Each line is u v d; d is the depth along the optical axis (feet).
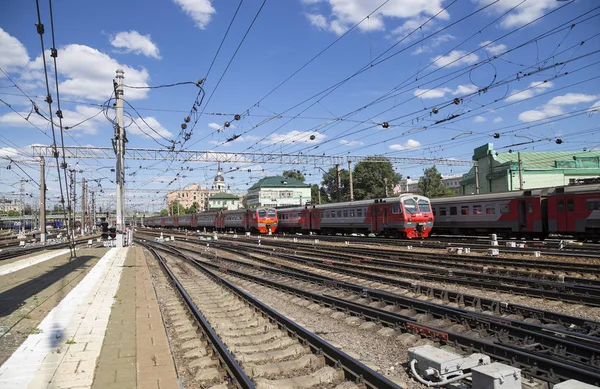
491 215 93.81
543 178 157.89
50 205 289.53
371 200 113.50
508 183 156.15
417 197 103.81
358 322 30.60
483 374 17.20
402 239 101.50
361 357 23.18
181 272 64.85
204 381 20.34
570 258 58.85
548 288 38.65
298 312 35.55
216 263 74.33
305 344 24.95
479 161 179.42
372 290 38.86
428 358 20.21
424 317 30.35
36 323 29.09
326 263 64.69
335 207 129.08
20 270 61.62
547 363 19.65
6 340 24.90
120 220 99.66
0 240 187.73
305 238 125.29
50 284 47.32
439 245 81.30
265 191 261.44
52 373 19.71
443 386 19.29
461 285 42.55
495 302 32.60
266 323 30.71
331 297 37.14
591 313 31.22
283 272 55.72
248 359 23.06
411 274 48.57
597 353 20.97
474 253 68.85
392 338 26.58
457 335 23.88
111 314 32.01
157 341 24.89
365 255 75.05
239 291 42.04
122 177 101.40
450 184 351.05
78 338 25.45
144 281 49.83
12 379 19.01
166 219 305.73
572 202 79.71
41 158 143.13
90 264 69.46
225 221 193.06
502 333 25.53
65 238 188.85
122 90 91.76
